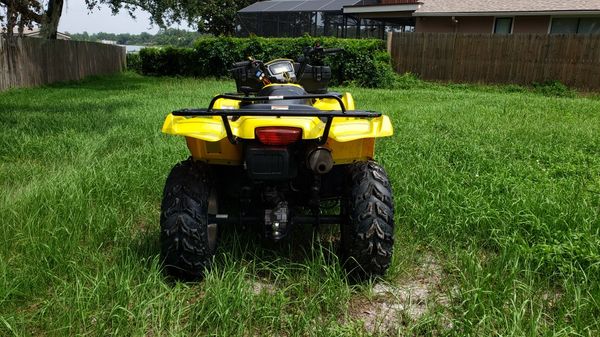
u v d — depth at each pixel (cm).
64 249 339
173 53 2467
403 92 1578
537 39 1762
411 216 407
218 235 371
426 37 1947
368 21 2770
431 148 641
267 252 361
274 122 289
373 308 296
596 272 312
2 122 816
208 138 299
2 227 368
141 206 434
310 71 488
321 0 2850
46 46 1744
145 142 676
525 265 322
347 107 426
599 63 1678
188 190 314
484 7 2086
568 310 279
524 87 1784
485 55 1861
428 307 286
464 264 331
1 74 1427
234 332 266
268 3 3098
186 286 307
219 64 2247
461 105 1192
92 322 268
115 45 2762
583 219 381
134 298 285
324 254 362
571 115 1036
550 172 557
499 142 718
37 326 268
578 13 1867
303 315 268
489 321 263
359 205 313
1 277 291
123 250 348
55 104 1110
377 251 309
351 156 334
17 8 1538
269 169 292
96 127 795
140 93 1436
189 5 2216
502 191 479
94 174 487
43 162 586
